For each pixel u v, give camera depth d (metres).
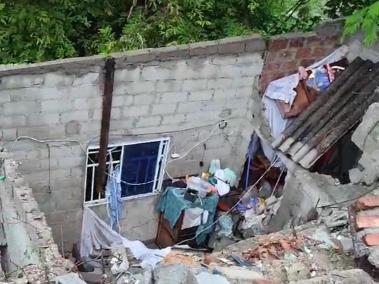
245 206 10.30
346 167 9.63
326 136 9.01
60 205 9.72
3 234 7.73
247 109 9.95
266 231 9.80
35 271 5.84
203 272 5.44
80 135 8.95
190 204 10.00
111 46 8.78
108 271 6.64
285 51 9.27
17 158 8.84
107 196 9.91
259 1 9.73
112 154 9.50
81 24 9.17
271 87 9.54
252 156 10.27
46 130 8.66
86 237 10.11
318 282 5.72
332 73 9.65
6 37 8.54
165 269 5.45
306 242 7.14
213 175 10.50
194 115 9.59
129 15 9.09
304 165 9.00
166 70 8.71
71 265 6.05
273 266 6.63
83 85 8.36
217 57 8.91
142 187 10.20
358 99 9.16
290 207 9.28
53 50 8.73
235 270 6.15
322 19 10.04
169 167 10.20
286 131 9.34
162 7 9.13
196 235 10.41
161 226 10.76
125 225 10.59
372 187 8.17
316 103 9.41
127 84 8.64
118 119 9.03
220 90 9.42
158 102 9.10
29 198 6.91
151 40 9.09
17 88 8.02
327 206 8.17
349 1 9.91
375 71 9.33
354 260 6.61
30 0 8.62
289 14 10.17
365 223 6.38
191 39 9.05
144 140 9.52
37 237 6.35
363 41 8.55
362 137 7.98
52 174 9.26
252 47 9.00
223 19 9.52
